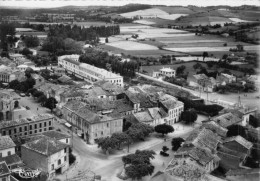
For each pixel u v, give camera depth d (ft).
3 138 541.75
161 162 590.96
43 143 538.88
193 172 461.37
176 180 458.91
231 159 567.18
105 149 613.52
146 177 528.63
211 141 599.16
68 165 557.74
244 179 472.85
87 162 583.99
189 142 565.53
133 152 631.15
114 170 557.74
